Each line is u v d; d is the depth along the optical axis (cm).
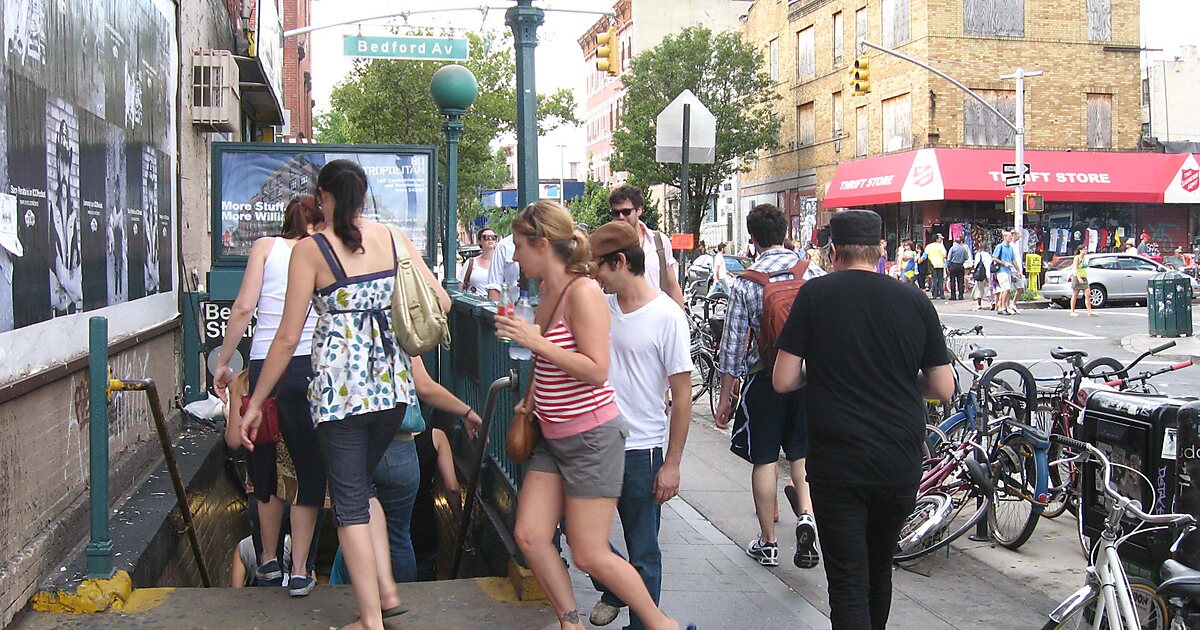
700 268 3006
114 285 654
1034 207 3008
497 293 589
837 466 410
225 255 843
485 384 583
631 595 408
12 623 441
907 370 414
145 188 750
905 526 633
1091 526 554
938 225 3619
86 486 581
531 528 413
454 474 691
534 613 471
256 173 851
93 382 479
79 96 577
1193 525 467
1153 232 3759
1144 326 2298
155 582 566
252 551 684
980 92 3606
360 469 432
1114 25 3712
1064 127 3678
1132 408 527
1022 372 764
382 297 430
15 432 465
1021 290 2953
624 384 451
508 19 654
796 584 577
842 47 4084
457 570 620
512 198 4794
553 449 406
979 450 657
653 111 4438
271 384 429
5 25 452
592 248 449
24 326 476
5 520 450
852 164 3931
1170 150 3856
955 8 3569
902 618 545
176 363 855
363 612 431
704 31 4500
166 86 836
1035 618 548
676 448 454
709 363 1195
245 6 1330
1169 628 443
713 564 605
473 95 952
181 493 598
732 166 4709
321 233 430
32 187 491
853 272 423
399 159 880
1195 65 4569
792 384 427
